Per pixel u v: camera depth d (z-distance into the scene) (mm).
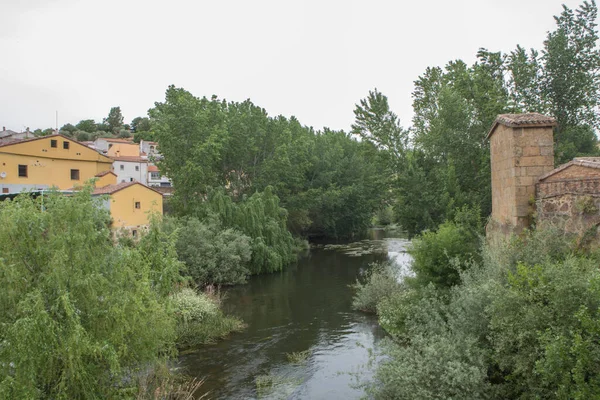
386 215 76750
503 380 8172
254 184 41875
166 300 9516
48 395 6953
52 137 35656
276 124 44500
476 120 24406
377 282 19641
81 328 6637
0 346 6402
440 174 27359
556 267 7527
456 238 14461
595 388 5715
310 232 57375
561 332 6367
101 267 8055
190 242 25875
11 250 7203
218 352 14633
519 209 12336
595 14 22188
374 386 9086
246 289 25734
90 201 8344
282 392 11461
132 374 8414
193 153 34875
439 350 8062
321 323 17922
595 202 10070
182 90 37906
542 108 22094
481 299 8703
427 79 34906
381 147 33688
